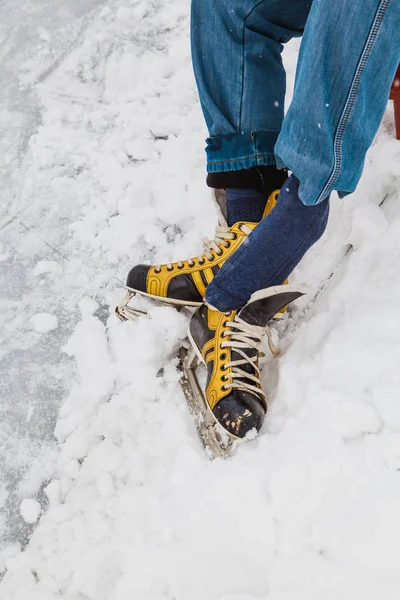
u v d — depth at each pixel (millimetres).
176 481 1271
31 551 1263
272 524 1147
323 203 1105
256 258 1174
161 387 1423
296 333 1425
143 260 1669
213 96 1278
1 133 1969
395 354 1243
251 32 1223
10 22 2254
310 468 1169
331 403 1223
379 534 1070
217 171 1299
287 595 1073
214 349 1308
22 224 1780
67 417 1421
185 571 1146
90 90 2031
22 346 1570
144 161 1854
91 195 1807
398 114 1522
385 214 1520
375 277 1390
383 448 1155
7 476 1379
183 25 2141
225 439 1313
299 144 1014
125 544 1225
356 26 923
